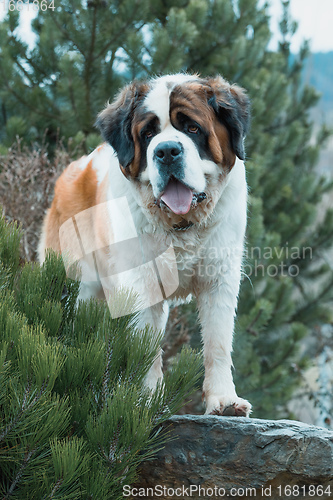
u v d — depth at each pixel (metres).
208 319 3.61
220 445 2.94
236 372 8.30
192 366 2.83
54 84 9.03
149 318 3.49
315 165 12.17
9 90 8.59
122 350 2.82
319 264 12.38
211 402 3.39
